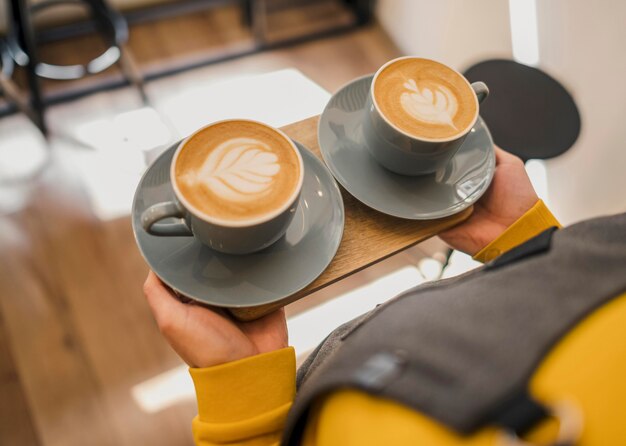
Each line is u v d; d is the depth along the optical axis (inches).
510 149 38.6
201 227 21.3
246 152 22.8
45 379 49.8
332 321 49.7
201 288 23.1
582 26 46.9
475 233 28.3
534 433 12.9
